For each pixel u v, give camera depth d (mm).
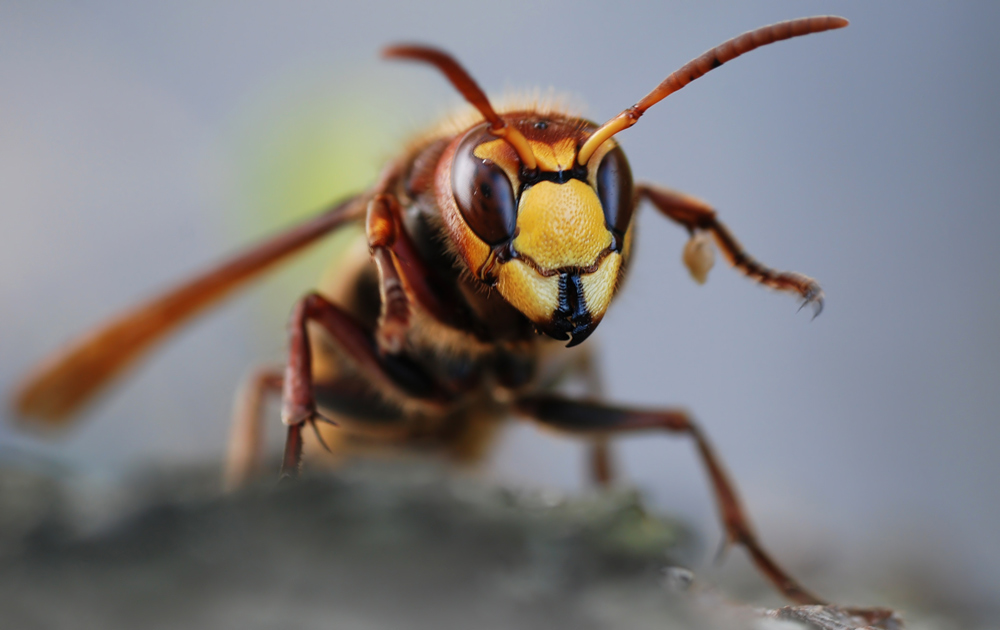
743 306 211
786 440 177
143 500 66
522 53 271
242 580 64
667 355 203
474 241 78
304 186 190
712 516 120
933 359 187
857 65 237
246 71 266
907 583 101
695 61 77
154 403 171
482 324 83
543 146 78
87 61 253
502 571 66
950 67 228
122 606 62
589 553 67
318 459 95
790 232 219
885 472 170
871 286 202
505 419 94
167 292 96
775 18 256
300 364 80
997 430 172
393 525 66
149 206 213
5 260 202
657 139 242
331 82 192
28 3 263
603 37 267
